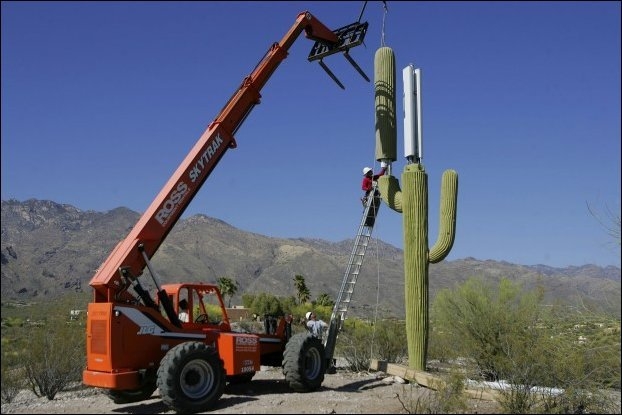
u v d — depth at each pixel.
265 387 13.92
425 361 14.91
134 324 11.27
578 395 10.60
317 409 10.57
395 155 16.17
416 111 15.83
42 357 13.77
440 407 10.30
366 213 16.11
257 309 47.31
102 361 11.05
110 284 11.39
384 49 16.38
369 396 12.35
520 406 10.45
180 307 12.65
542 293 13.52
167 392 10.61
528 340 12.19
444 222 14.91
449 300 16.59
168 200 12.58
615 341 10.67
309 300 69.75
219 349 12.21
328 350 14.84
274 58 14.88
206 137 13.55
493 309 14.77
